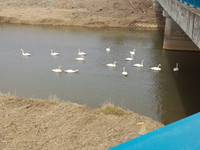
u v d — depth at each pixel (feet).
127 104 57.26
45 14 164.66
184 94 63.93
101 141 26.25
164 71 81.71
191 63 92.12
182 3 58.75
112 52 101.40
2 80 68.85
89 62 87.56
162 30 153.69
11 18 155.22
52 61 86.84
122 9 173.88
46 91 62.59
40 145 25.34
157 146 6.68
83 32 138.10
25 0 183.73
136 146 6.84
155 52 105.40
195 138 6.88
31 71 76.54
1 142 25.62
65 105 34.60
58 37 123.13
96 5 176.45
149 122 31.45
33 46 104.37
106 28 152.87
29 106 34.22
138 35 137.08
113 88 66.23
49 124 29.53
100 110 34.01
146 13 171.42
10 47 101.50
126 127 29.48
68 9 174.09
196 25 39.11
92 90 64.23
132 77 74.95
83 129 28.68
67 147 25.08
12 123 29.43
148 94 63.41
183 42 108.47
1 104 34.30
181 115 53.31
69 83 68.33
